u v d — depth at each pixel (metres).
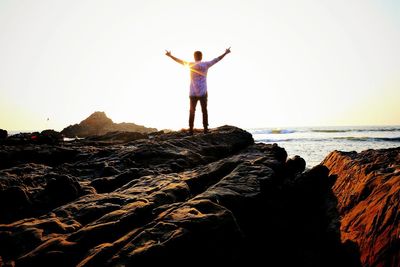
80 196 4.62
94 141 16.11
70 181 4.62
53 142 14.76
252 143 12.53
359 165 4.68
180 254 2.67
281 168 6.36
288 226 4.45
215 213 3.29
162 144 8.68
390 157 4.62
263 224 4.26
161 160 7.72
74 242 2.85
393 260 2.39
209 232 2.95
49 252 2.66
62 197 4.39
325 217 4.27
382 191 3.29
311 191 5.39
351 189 4.27
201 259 2.79
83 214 3.58
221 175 5.98
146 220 3.41
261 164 6.02
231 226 3.15
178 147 8.74
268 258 3.84
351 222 3.44
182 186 4.61
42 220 3.40
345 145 33.06
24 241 2.89
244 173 5.29
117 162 7.27
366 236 2.92
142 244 2.68
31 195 4.49
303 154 23.19
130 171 6.00
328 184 5.50
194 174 5.97
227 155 9.88
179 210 3.33
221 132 11.36
